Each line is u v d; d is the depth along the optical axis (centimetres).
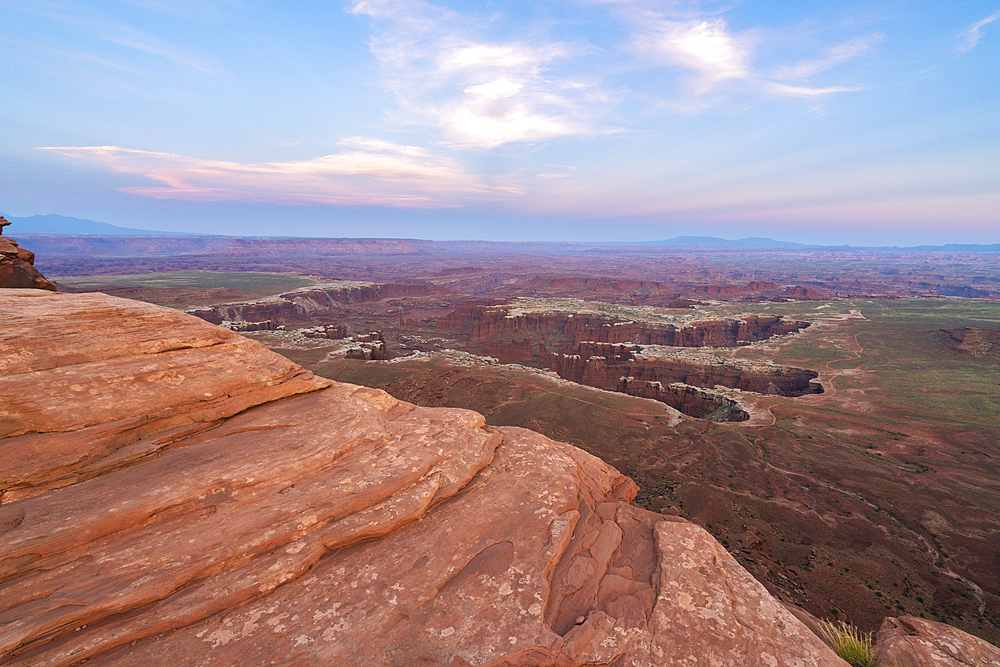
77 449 803
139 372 964
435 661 613
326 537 789
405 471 962
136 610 625
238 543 729
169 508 760
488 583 749
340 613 667
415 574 754
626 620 706
